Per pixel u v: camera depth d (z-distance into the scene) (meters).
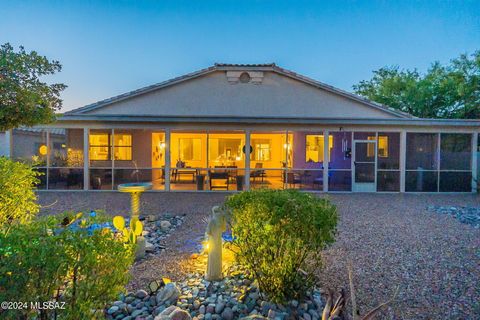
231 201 3.65
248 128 12.34
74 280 2.06
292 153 14.53
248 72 14.53
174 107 14.41
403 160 12.56
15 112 5.98
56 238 1.99
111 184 12.44
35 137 12.73
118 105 14.23
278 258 3.28
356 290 3.77
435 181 12.64
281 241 3.21
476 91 20.81
